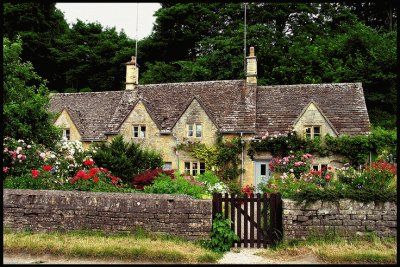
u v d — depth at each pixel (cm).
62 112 2572
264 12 3734
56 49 4091
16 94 1420
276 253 813
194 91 2559
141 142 2375
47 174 1145
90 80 4259
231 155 2202
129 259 765
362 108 2233
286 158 1967
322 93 2388
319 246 812
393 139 2006
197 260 766
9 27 3903
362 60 2970
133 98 2633
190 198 917
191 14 4041
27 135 1403
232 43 3519
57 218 906
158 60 4178
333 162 2078
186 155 2295
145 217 890
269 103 2411
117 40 4472
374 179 1142
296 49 3378
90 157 1485
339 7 3878
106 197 910
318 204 871
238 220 894
